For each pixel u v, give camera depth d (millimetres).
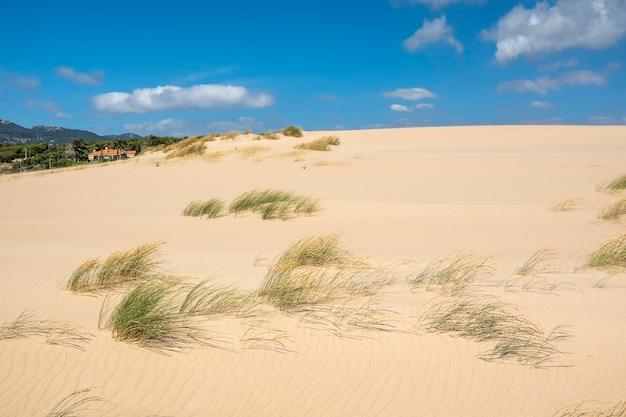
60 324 6348
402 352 5637
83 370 5188
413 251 10797
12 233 14289
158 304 6863
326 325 6387
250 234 13047
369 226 13594
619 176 21125
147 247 9445
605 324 6371
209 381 5020
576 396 4707
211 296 7305
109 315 6715
